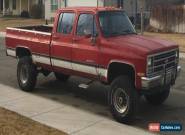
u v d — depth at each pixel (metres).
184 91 11.52
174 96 10.93
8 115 8.96
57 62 10.20
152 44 8.70
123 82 8.46
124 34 9.40
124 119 8.52
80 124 8.52
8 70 14.53
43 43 10.53
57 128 8.22
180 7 31.25
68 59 9.82
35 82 11.19
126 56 8.42
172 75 9.16
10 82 12.45
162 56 8.61
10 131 7.89
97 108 9.74
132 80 8.52
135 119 8.86
